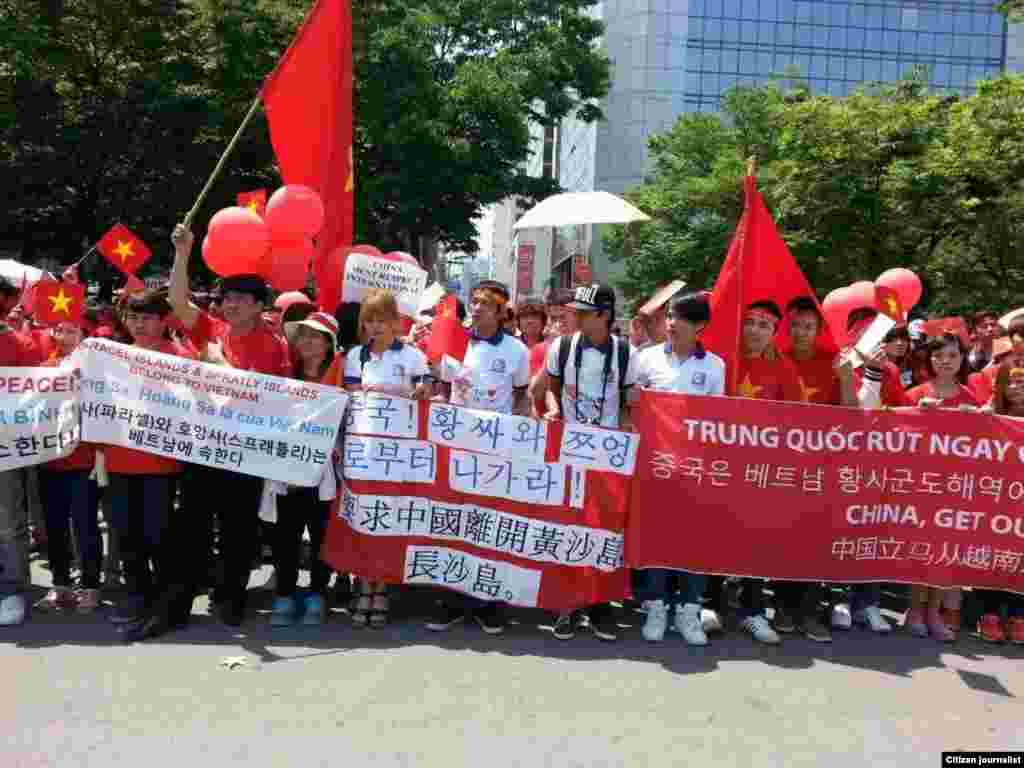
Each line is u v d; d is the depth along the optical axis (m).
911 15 51.75
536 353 7.32
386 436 5.48
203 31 22.28
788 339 6.13
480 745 3.92
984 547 5.53
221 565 5.58
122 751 3.74
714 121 29.75
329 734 3.97
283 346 5.74
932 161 19.33
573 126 58.31
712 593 5.88
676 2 48.25
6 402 5.24
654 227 29.08
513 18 25.39
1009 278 20.78
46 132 20.45
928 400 5.84
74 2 20.86
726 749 3.99
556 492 5.50
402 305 6.49
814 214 20.33
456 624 5.59
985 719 4.40
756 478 5.49
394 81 21.22
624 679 4.76
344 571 5.44
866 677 4.91
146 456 5.29
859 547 5.55
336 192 7.23
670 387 5.56
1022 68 52.25
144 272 24.77
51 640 5.04
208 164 22.14
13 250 24.61
